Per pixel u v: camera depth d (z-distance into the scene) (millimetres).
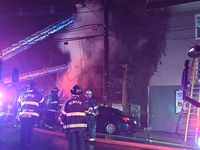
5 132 9289
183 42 12664
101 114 11125
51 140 8008
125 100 14695
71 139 5031
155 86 13195
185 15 12734
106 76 12219
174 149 7074
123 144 7793
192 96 10539
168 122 12539
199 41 11742
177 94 12492
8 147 6547
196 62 10258
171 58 12914
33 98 6773
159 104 12945
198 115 9055
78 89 5301
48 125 10438
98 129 11031
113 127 10766
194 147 7473
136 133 11461
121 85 15070
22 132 6691
